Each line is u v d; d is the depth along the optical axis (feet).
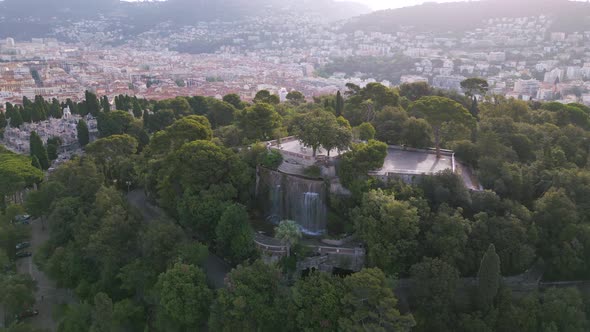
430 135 457.27
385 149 376.07
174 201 390.42
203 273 311.47
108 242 352.08
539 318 296.51
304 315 276.82
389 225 313.12
